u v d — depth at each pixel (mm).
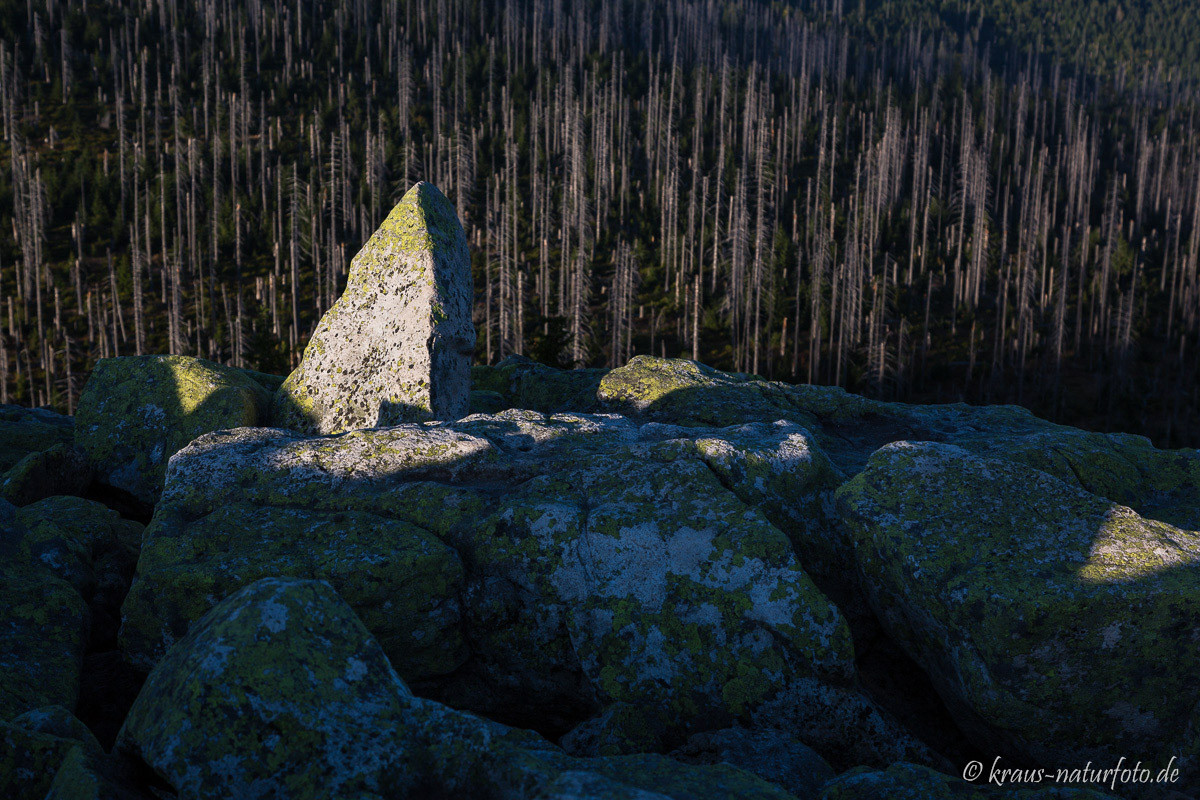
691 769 5586
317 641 5289
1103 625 6625
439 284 11617
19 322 115312
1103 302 127875
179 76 185750
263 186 150625
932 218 162250
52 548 8445
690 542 7621
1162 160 180375
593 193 162500
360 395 11500
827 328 124000
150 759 4836
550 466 9031
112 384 12117
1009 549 7312
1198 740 6633
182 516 8617
